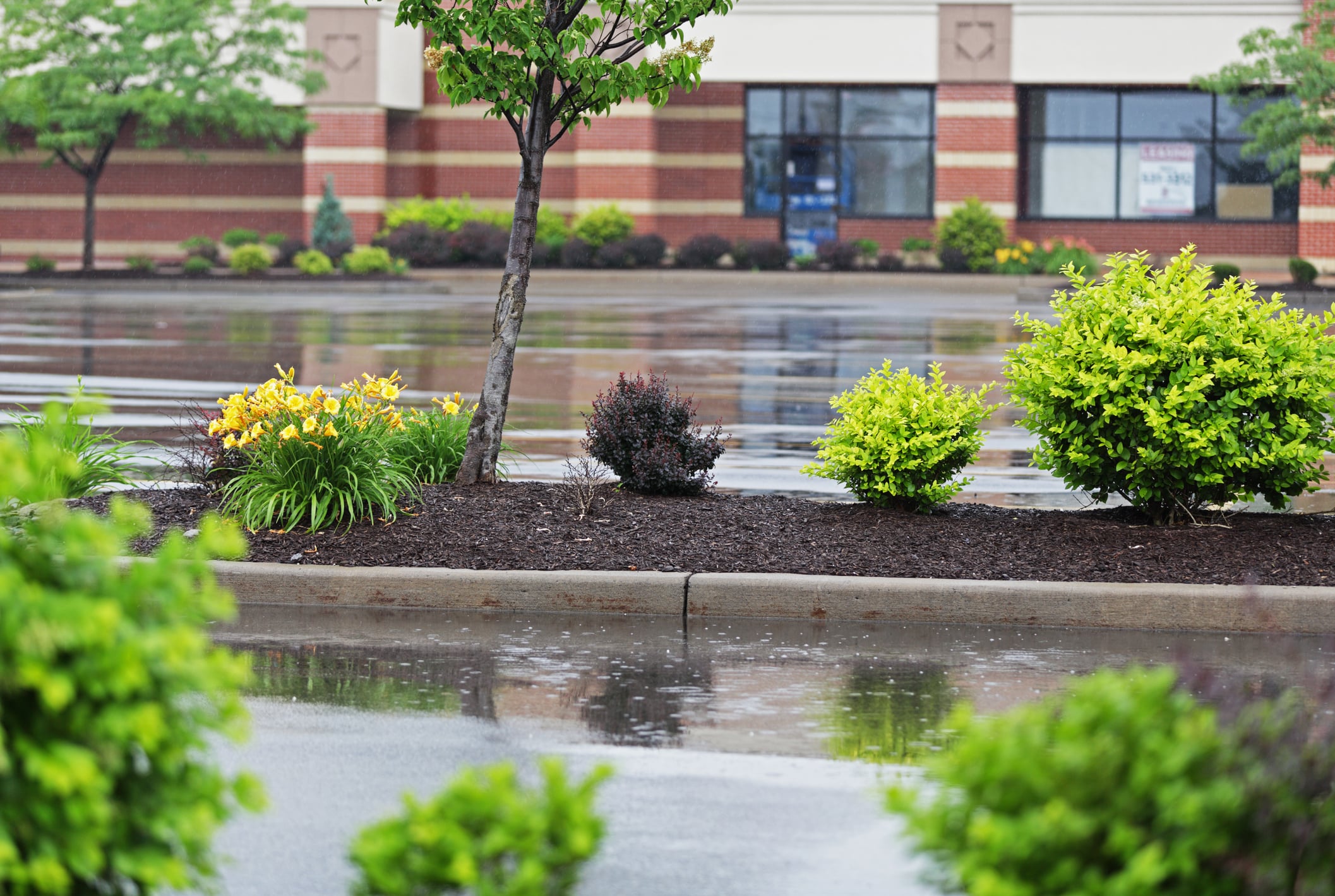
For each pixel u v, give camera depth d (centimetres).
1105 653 937
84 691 353
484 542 1118
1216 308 1163
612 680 864
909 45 5341
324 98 5481
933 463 1207
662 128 5647
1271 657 929
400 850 365
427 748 731
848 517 1208
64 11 4903
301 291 4806
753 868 580
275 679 860
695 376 2484
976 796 357
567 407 2103
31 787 352
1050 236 5459
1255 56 5153
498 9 1238
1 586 341
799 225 5612
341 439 1179
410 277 5134
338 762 709
